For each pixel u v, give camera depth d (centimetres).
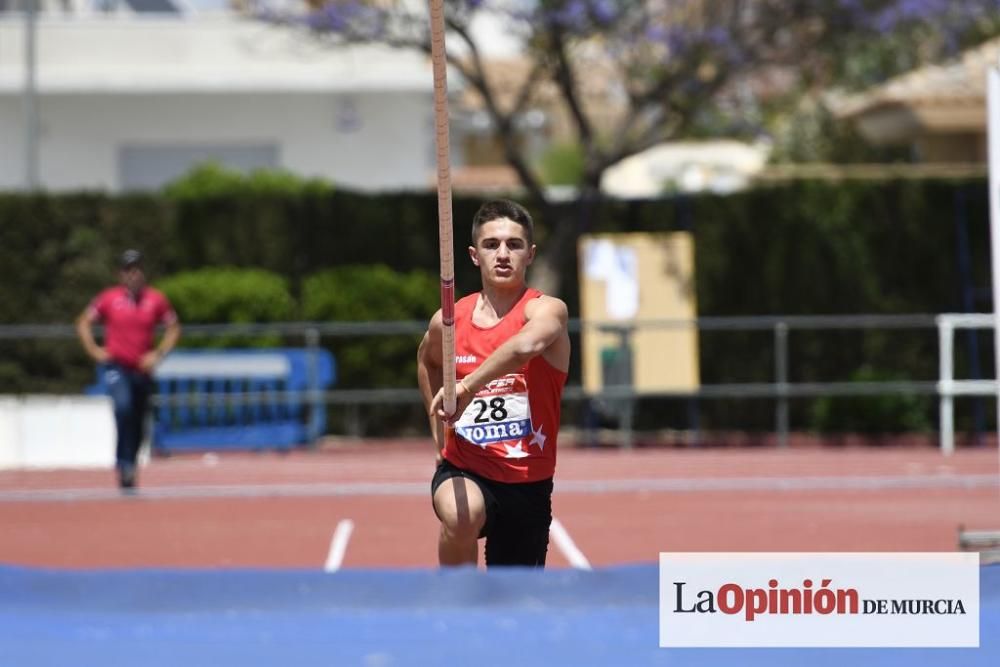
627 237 7125
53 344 7419
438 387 2334
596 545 4006
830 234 7350
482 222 2270
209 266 7412
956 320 6488
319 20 6706
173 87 9731
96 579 1858
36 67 9875
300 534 4328
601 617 1819
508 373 2183
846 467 6044
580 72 7400
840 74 7450
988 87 3253
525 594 1848
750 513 4659
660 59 6881
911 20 6681
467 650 1691
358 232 7400
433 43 1970
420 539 4191
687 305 7138
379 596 1833
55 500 5194
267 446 6875
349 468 6250
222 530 4438
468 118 12019
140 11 12144
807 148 11369
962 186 7350
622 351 6662
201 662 1619
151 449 6806
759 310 7344
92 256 7431
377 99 10006
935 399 7200
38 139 9900
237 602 1841
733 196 7356
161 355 5256
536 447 2234
